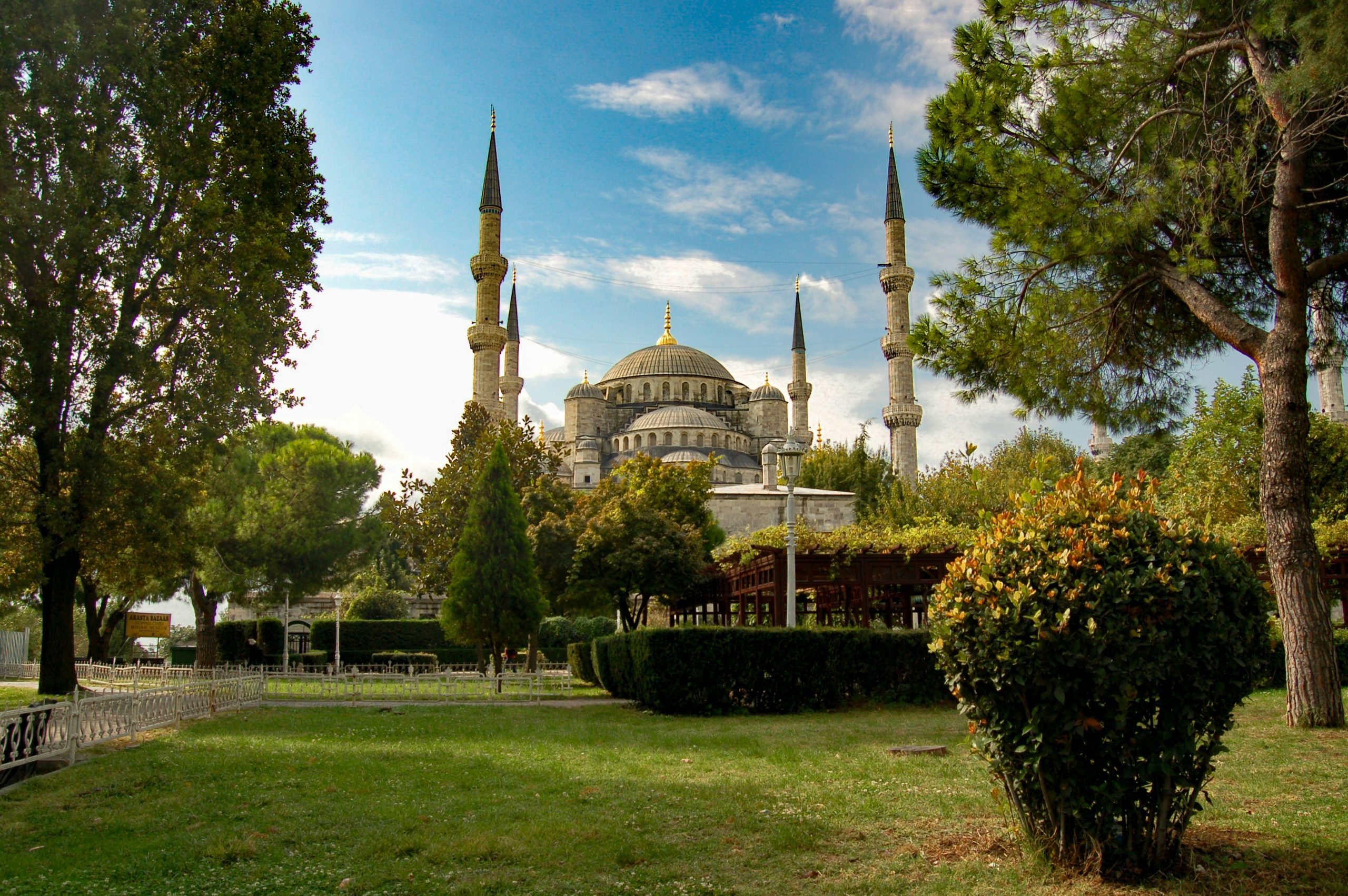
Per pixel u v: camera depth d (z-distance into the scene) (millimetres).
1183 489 26844
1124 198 14953
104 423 19922
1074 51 15406
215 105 21047
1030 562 6574
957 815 8289
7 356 18922
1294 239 13664
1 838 8352
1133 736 6238
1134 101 15367
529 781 10414
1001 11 15539
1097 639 6133
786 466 22062
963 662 6695
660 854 7289
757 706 19578
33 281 19141
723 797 9320
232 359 19875
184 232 20188
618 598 36938
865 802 8914
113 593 40469
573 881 6664
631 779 10477
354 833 8125
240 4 21109
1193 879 6234
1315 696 13141
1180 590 6242
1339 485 26750
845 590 29875
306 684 30078
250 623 52562
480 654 30969
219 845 7641
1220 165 14414
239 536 37469
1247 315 16969
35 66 18234
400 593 70875
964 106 15562
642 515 35875
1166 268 15234
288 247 22078
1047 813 6594
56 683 20062
